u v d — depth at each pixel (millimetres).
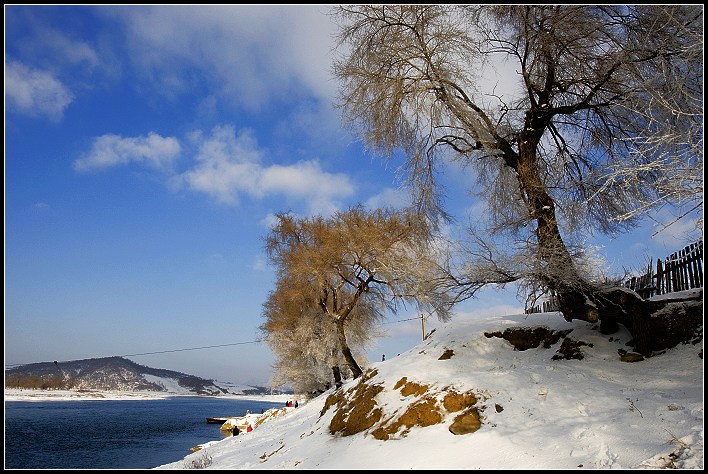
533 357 12664
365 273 28203
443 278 12242
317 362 33688
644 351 11180
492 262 11523
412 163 14562
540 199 12492
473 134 13211
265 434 18484
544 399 9711
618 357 11492
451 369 12305
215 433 40094
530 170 12953
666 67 10172
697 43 8727
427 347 14359
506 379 10781
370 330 32938
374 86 13688
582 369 11039
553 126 14406
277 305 33719
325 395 24828
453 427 9430
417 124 13961
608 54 12117
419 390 11359
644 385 9711
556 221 12359
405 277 24812
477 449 8453
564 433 8188
